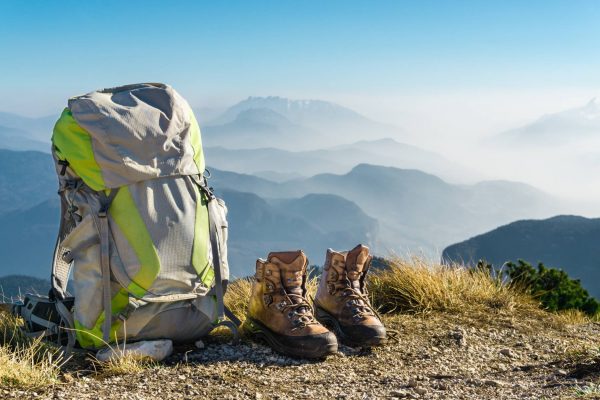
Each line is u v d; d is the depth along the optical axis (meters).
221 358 1.81
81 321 1.76
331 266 2.01
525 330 2.21
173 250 1.78
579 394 1.36
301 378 1.67
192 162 1.86
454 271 2.62
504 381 1.61
